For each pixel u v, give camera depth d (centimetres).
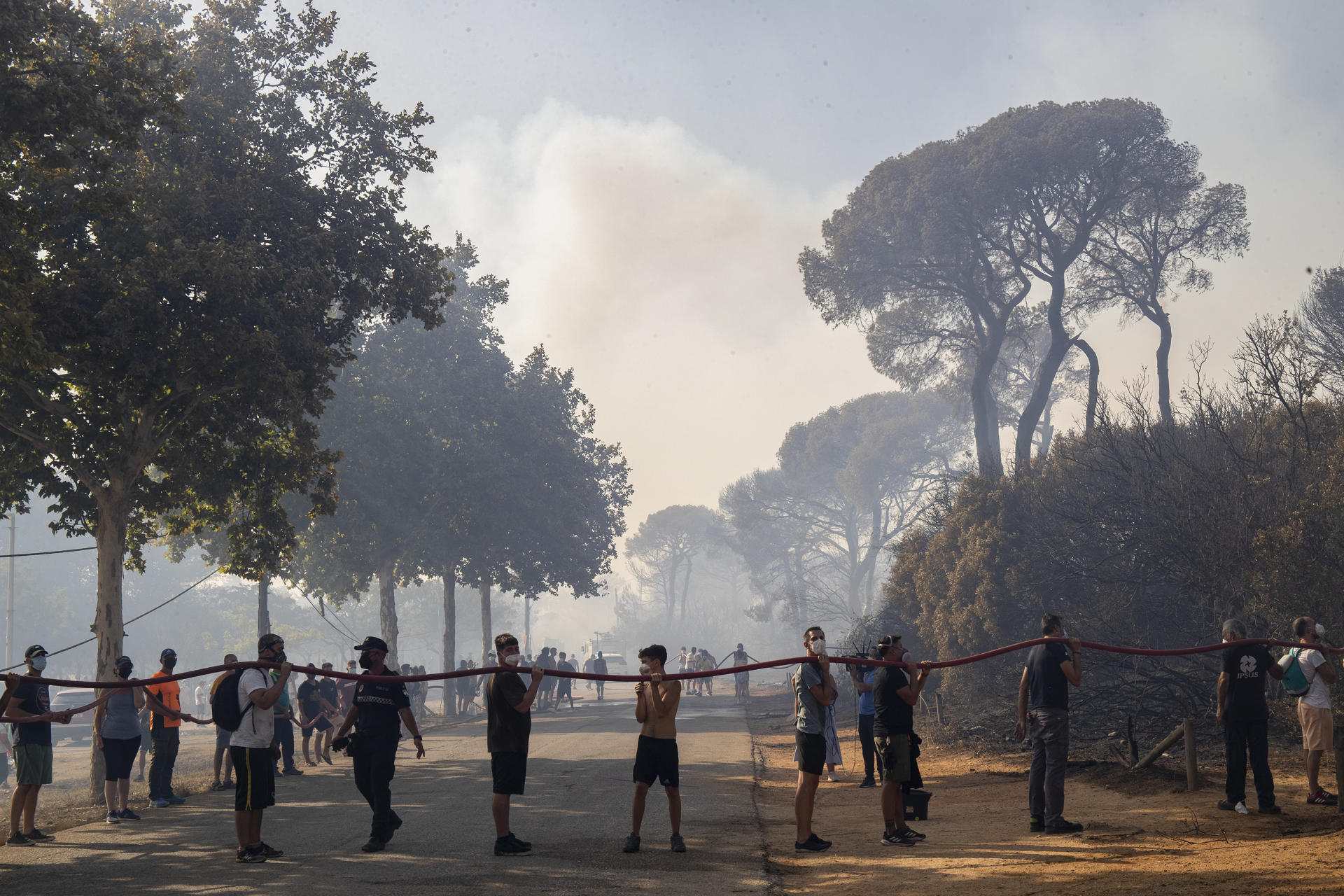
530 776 1579
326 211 2102
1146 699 1805
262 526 2161
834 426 7362
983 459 3509
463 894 743
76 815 1439
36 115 1356
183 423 1881
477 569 4291
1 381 1706
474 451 3881
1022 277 4044
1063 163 3706
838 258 4378
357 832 1066
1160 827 932
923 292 4494
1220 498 1902
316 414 2048
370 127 2147
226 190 1812
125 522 1820
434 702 5800
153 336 1617
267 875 840
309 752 2025
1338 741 950
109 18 2031
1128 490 2358
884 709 961
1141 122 3684
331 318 2081
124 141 1461
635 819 924
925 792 1088
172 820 1224
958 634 2792
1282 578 1608
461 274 4181
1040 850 859
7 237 1375
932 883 753
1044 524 2662
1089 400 3866
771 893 741
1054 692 958
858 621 3797
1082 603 2483
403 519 3794
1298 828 874
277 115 2077
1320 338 3181
